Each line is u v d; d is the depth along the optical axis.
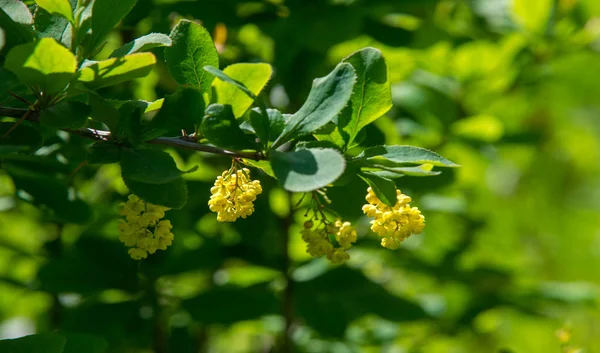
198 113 0.87
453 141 1.37
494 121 1.40
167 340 1.24
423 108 1.33
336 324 1.21
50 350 0.92
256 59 1.23
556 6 1.40
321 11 1.17
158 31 1.12
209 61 0.90
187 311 1.18
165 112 0.87
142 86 1.21
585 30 1.41
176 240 1.22
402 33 1.22
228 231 1.33
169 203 0.87
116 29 1.11
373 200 0.91
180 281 1.34
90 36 0.88
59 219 1.07
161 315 1.21
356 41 1.34
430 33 1.30
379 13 1.23
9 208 1.26
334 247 0.92
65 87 0.87
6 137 0.87
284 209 1.31
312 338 1.29
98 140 0.87
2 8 0.88
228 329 1.38
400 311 1.24
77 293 1.15
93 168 1.20
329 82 0.87
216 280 1.31
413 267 1.39
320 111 0.86
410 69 1.38
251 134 0.92
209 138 0.86
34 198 1.06
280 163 0.84
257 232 1.23
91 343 0.97
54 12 0.87
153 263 1.19
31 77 0.84
